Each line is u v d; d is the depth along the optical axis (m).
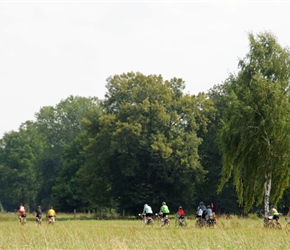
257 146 51.44
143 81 99.94
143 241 30.81
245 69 54.94
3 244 30.94
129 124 92.81
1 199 183.00
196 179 93.56
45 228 45.72
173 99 102.88
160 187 97.31
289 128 50.59
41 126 169.62
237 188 53.97
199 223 51.69
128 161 93.06
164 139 93.31
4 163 178.25
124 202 98.44
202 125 99.69
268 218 48.16
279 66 54.12
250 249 27.53
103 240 31.58
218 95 105.38
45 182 156.88
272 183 52.50
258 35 55.47
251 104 51.88
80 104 170.75
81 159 130.62
